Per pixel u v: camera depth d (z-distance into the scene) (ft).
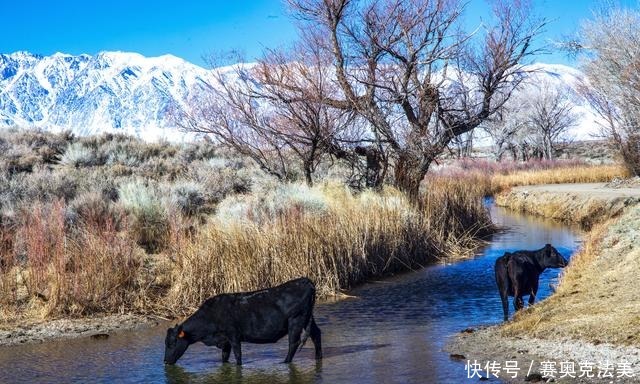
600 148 264.11
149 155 100.83
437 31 70.28
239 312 31.35
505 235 78.95
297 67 72.02
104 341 36.19
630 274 40.93
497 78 72.59
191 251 46.39
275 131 73.72
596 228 64.69
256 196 68.44
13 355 33.68
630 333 30.35
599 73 104.53
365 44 70.90
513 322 36.19
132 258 45.32
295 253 48.98
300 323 31.32
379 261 56.44
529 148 237.04
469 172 147.23
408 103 71.82
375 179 75.00
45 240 43.96
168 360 31.58
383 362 31.09
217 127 75.77
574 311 35.65
